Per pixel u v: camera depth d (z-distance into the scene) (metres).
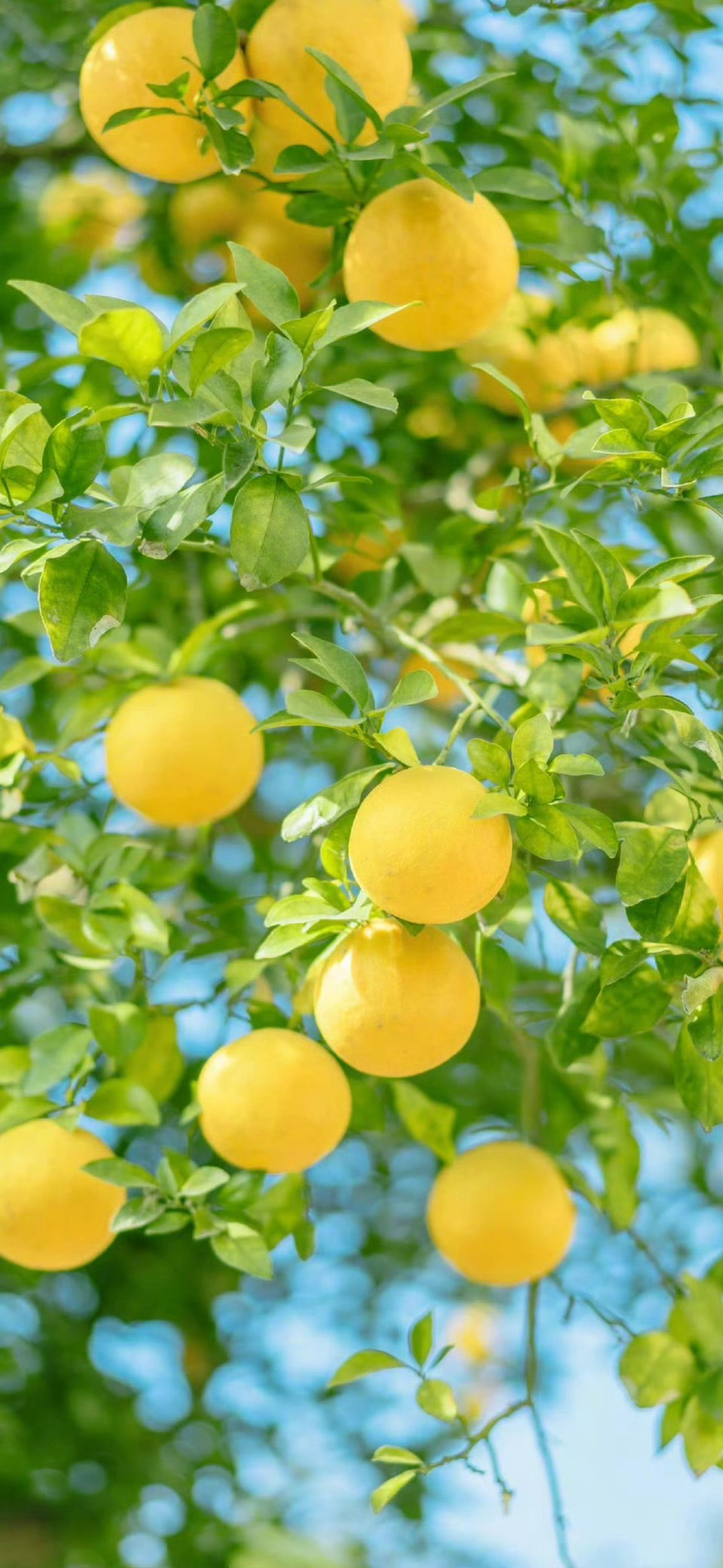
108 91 1.63
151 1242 2.17
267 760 1.98
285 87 1.64
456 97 1.61
